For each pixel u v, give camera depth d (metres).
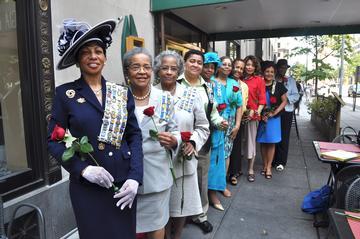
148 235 2.17
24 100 2.59
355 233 1.68
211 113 3.04
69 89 1.58
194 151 2.35
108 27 1.58
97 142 1.57
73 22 1.54
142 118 2.01
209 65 3.23
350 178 2.66
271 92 4.50
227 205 3.70
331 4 5.18
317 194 3.55
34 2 2.53
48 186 2.69
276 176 4.75
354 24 7.02
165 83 2.42
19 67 2.56
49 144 1.55
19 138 2.63
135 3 4.09
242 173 4.86
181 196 2.46
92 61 1.57
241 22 6.43
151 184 2.02
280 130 4.59
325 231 3.12
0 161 2.62
